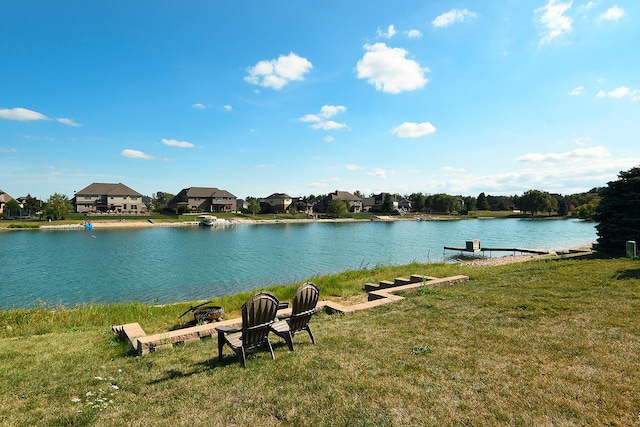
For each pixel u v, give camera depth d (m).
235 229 77.56
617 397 3.51
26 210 97.50
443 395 3.73
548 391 3.70
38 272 27.31
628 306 6.68
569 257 16.09
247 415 3.56
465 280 11.16
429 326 6.27
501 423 3.19
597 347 4.79
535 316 6.47
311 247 43.97
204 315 9.84
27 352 6.54
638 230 15.64
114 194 102.50
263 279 24.55
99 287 22.34
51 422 3.64
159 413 3.71
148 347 6.07
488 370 4.27
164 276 25.77
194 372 4.89
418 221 109.56
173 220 94.06
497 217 125.00
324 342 5.73
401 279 12.28
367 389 3.94
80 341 7.40
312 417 3.44
